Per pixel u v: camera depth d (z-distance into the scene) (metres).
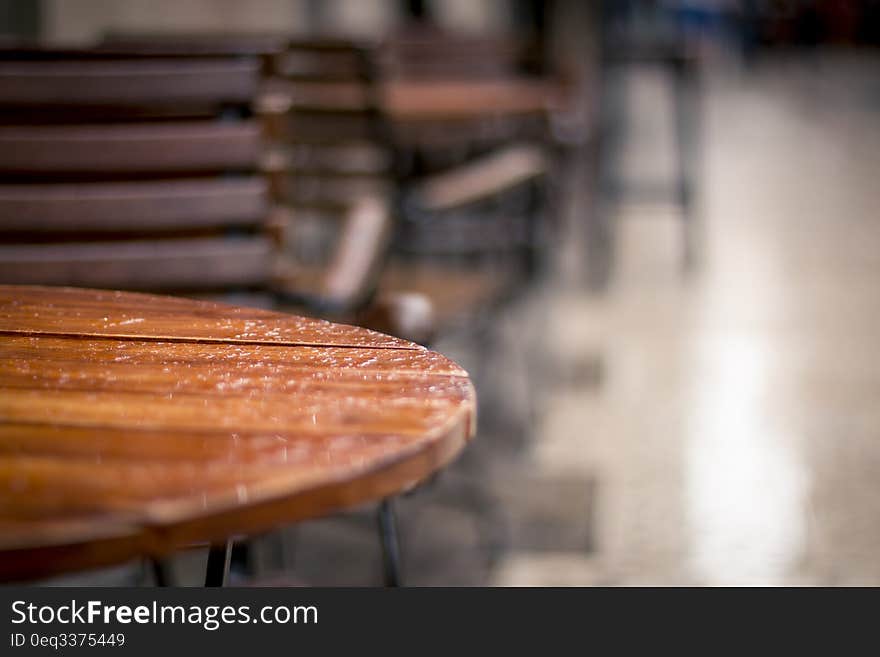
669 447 3.19
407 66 4.66
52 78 1.64
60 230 1.60
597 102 6.12
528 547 2.54
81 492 0.60
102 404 0.74
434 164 3.94
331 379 0.80
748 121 12.93
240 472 0.63
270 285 1.66
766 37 25.45
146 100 1.65
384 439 0.68
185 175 1.65
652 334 4.43
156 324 0.97
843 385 3.78
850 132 12.01
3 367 0.83
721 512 2.74
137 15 5.34
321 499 0.62
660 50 6.12
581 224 6.04
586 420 3.41
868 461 3.08
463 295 2.51
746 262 5.88
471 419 0.74
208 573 0.93
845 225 6.94
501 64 4.74
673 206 7.45
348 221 1.77
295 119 2.90
